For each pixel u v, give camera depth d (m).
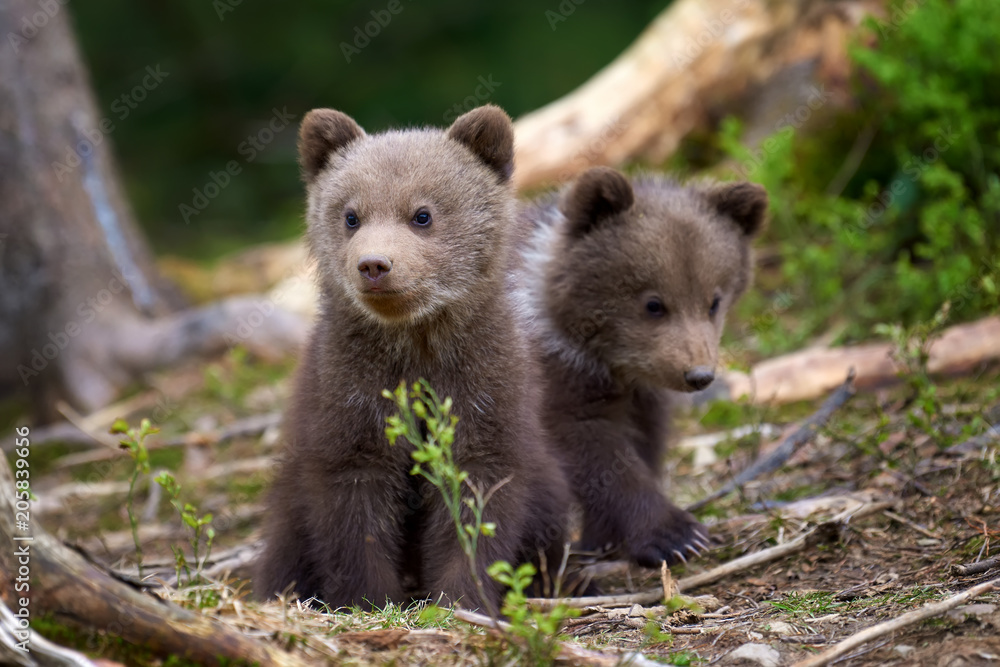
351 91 29.97
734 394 13.61
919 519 9.17
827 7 16.94
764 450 12.00
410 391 8.05
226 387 16.42
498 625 6.22
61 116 17.73
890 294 14.74
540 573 9.02
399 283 7.74
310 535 8.48
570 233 10.34
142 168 30.34
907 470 9.89
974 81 14.55
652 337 9.95
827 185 16.77
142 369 17.59
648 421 10.99
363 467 8.17
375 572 8.16
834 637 6.80
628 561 10.02
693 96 17.95
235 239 27.31
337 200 8.44
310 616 6.92
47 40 17.64
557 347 10.25
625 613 7.96
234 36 30.72
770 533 9.61
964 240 14.31
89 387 17.47
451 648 6.32
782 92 17.34
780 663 6.44
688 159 18.22
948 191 14.70
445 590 7.93
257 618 6.40
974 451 10.00
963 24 14.59
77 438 15.71
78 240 17.78
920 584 7.82
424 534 8.45
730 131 15.71
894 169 16.31
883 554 8.67
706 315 10.09
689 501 11.27
